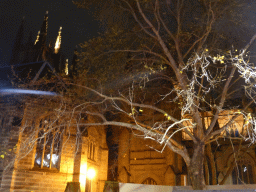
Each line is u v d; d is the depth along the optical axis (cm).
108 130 3928
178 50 1273
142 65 1531
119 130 3778
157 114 3275
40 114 2448
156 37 1254
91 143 3000
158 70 1508
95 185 3042
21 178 2223
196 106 1240
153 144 3431
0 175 2148
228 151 3139
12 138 2269
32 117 2417
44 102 2483
